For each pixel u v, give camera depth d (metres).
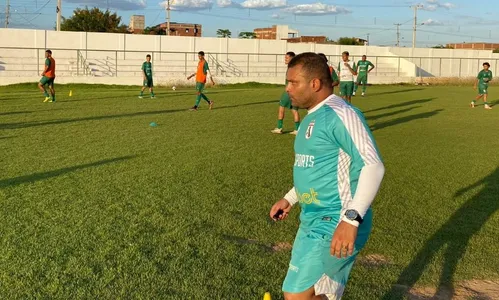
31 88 26.38
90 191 6.68
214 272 4.38
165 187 7.01
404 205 6.57
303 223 3.00
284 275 4.38
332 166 2.82
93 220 5.55
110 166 8.15
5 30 32.34
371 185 2.63
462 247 5.18
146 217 5.73
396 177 8.12
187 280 4.20
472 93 28.12
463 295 4.22
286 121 14.53
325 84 2.91
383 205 6.55
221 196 6.68
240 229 5.48
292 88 2.92
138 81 29.53
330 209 2.86
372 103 21.11
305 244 2.88
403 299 4.05
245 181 7.51
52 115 14.70
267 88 30.59
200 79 16.73
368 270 4.57
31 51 32.94
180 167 8.24
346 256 2.68
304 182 2.91
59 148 9.59
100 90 26.11
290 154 9.60
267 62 40.22
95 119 13.96
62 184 6.99
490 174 8.42
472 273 4.61
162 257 4.64
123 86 29.11
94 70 34.47
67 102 18.78
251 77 33.22
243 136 11.59
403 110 18.45
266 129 12.82
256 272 4.42
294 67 2.91
